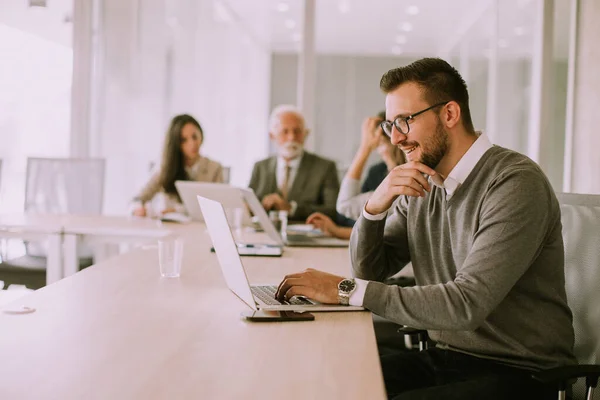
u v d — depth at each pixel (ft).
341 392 3.42
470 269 5.05
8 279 12.20
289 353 4.12
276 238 9.31
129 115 19.22
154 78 19.25
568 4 16.58
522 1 17.34
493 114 17.94
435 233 6.18
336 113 18.42
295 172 13.51
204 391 3.38
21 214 13.35
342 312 5.25
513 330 5.48
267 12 18.56
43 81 18.56
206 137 19.26
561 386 4.89
